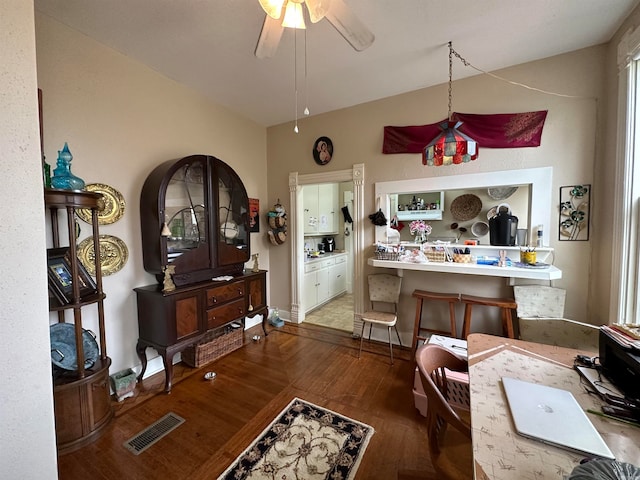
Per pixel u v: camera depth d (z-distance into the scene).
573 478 0.58
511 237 2.42
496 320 2.55
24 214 0.92
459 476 1.01
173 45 2.07
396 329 2.91
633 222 1.73
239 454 1.56
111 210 2.14
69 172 1.63
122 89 2.20
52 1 1.63
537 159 2.30
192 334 2.33
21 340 0.91
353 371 2.47
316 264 4.30
